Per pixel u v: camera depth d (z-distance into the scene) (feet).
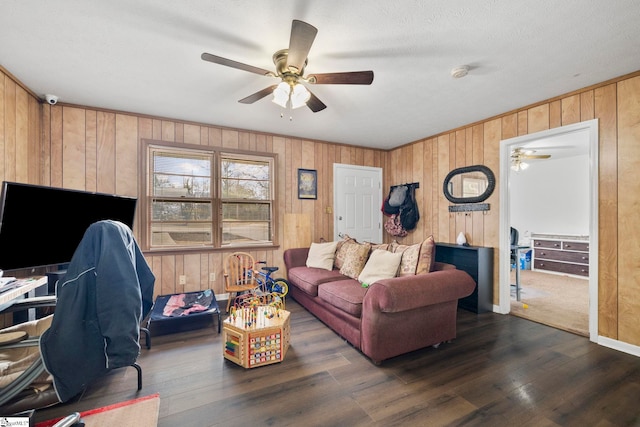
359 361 7.00
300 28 4.55
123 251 4.21
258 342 6.72
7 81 7.34
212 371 6.54
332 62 6.90
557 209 18.40
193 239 11.34
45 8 5.05
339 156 14.73
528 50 6.39
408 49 6.36
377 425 4.85
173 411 5.18
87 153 9.75
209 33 5.84
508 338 8.33
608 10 5.08
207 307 9.27
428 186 13.56
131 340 4.00
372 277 8.89
